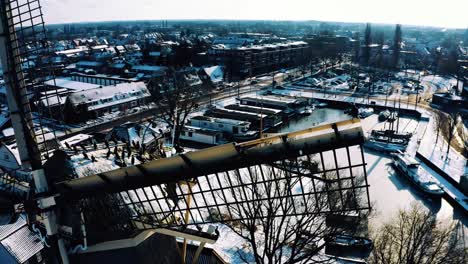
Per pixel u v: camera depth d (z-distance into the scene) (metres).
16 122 15.23
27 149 15.38
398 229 37.62
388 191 52.59
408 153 68.19
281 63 180.88
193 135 76.50
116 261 19.34
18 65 14.58
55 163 17.34
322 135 12.68
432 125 87.75
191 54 160.88
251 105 105.19
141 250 20.41
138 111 96.62
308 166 16.47
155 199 16.34
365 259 33.50
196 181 15.85
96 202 17.22
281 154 13.44
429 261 30.08
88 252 18.70
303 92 125.69
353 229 33.25
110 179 15.74
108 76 139.12
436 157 65.62
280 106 101.38
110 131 73.62
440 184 53.22
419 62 192.75
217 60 156.88
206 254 30.67
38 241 26.94
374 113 102.12
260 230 37.22
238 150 13.80
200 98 112.06
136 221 18.25
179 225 17.16
